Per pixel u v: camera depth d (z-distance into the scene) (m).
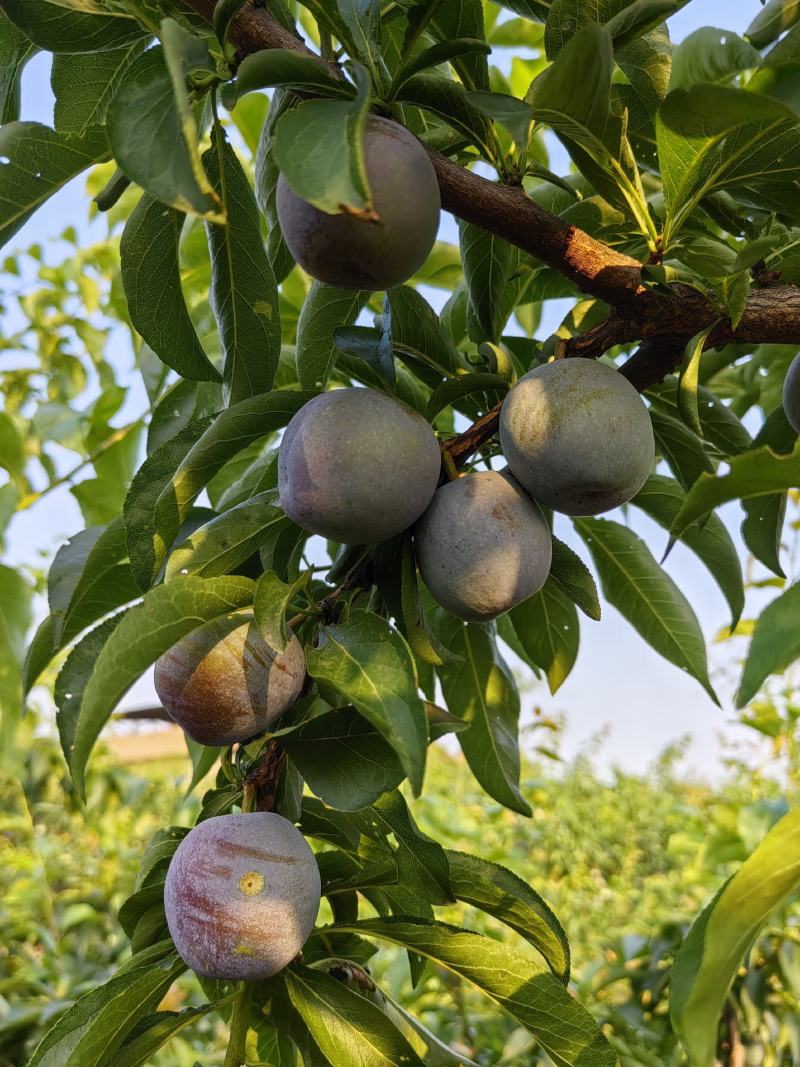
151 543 1.21
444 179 1.10
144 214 1.28
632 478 1.10
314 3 1.05
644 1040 2.84
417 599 1.14
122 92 0.87
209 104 1.32
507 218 1.12
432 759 7.14
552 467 1.08
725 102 0.97
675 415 1.53
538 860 5.65
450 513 1.10
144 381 1.91
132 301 1.34
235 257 1.28
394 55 1.50
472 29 1.16
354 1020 1.11
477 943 1.15
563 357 1.19
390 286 1.01
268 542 1.23
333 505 1.03
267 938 0.99
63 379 3.87
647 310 1.17
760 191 1.23
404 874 1.19
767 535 1.60
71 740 1.19
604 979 2.96
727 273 1.11
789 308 1.20
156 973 1.08
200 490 1.18
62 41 1.16
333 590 1.24
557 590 1.74
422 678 1.71
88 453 2.28
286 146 0.83
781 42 1.01
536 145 2.22
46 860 4.70
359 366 1.49
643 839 6.55
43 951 4.37
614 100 1.25
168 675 1.04
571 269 1.15
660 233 1.26
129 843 5.15
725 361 1.86
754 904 0.80
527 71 2.37
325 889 1.24
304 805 1.30
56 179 1.24
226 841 1.02
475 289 1.48
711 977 0.78
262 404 1.14
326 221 0.94
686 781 7.75
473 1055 2.91
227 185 1.23
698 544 1.71
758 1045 2.73
